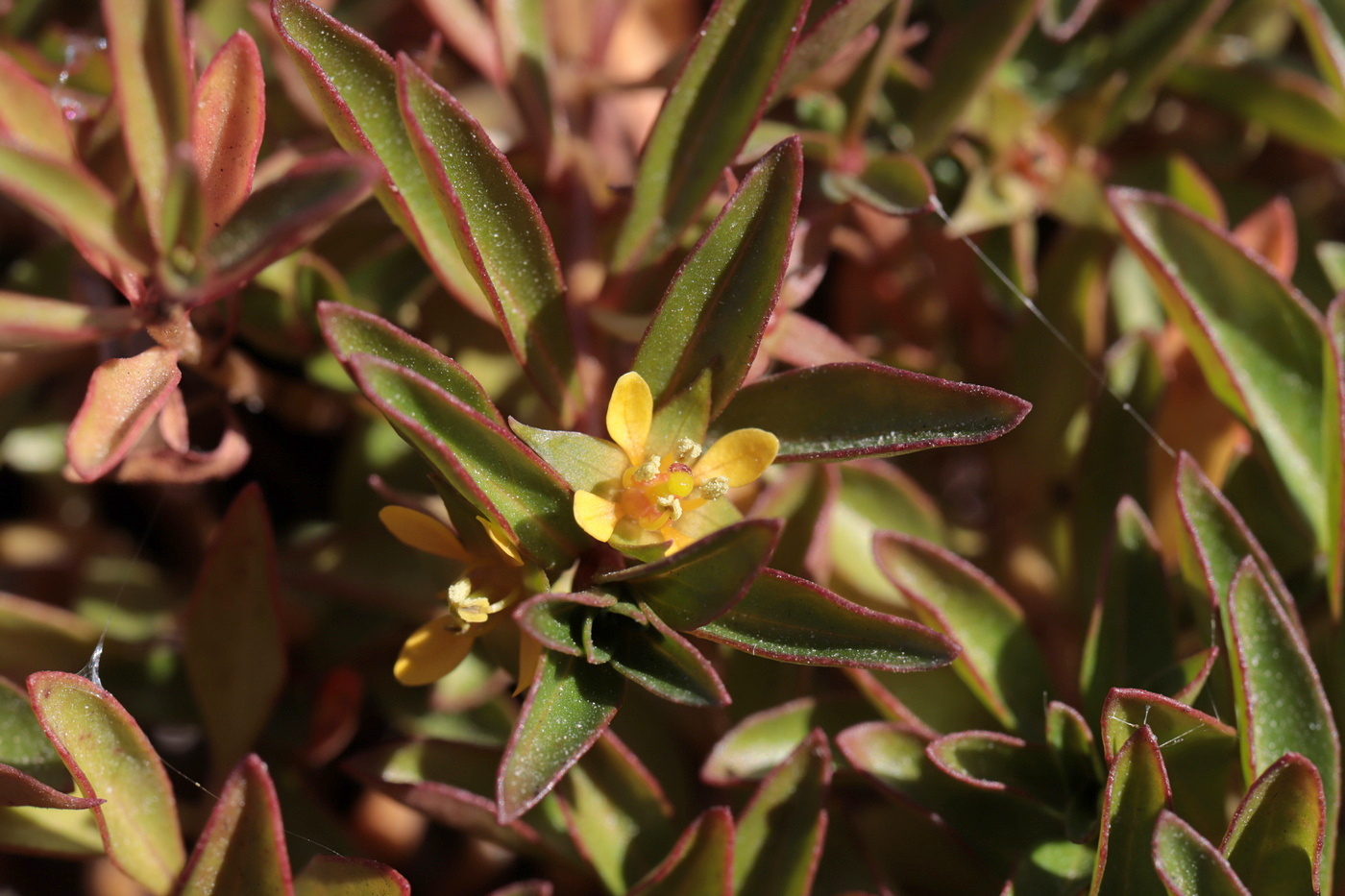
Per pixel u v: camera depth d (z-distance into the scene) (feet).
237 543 0.67
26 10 0.75
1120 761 0.62
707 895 0.64
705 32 0.65
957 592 0.67
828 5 0.67
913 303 0.78
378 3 0.77
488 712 0.71
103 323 0.61
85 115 0.68
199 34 0.72
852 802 0.71
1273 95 0.77
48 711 0.62
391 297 0.72
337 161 0.58
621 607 0.60
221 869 0.62
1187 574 0.67
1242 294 0.69
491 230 0.62
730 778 0.66
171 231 0.59
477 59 0.73
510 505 0.60
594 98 0.75
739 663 0.69
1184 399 0.74
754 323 0.61
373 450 0.73
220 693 0.68
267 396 0.72
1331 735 0.64
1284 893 0.62
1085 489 0.72
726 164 0.65
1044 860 0.64
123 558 0.77
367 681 0.72
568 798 0.66
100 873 0.75
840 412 0.62
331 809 0.75
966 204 0.73
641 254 0.66
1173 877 0.60
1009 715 0.66
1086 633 0.71
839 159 0.72
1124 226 0.69
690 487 0.61
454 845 0.76
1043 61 0.78
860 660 0.60
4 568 0.76
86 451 0.61
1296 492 0.69
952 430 0.61
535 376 0.64
